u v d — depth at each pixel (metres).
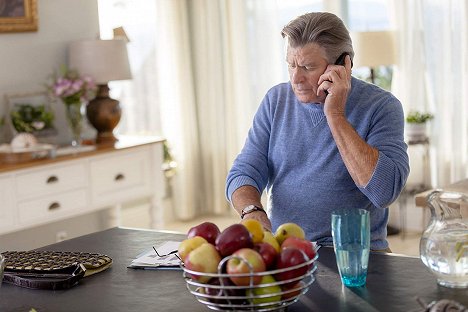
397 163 2.32
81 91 4.49
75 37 4.96
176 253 2.19
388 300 1.74
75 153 4.40
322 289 1.84
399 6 5.46
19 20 4.59
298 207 2.54
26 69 4.68
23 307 1.85
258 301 1.62
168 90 6.23
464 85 5.32
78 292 1.94
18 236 4.62
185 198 6.36
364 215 1.82
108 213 5.04
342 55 2.38
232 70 6.23
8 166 4.03
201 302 1.68
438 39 5.39
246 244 1.66
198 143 6.46
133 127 6.11
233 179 2.59
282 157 2.59
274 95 2.67
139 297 1.87
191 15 6.33
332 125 2.32
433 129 5.49
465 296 1.73
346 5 5.79
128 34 6.00
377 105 2.48
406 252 5.08
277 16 6.03
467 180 4.66
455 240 1.77
